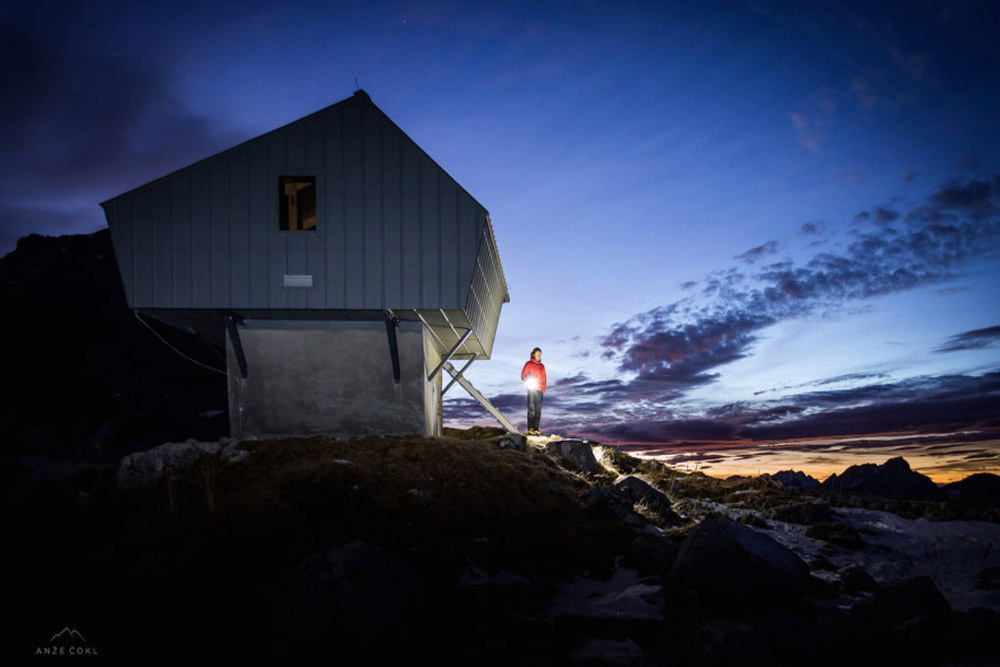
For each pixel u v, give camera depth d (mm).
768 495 15555
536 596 8648
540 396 18031
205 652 6320
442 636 7238
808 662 6242
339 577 6906
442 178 14203
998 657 6227
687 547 9148
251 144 14094
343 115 14273
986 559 11258
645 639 7391
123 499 10531
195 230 13859
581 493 13352
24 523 9383
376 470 11734
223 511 9648
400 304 13898
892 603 7012
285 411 14898
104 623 6762
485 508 11039
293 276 13875
